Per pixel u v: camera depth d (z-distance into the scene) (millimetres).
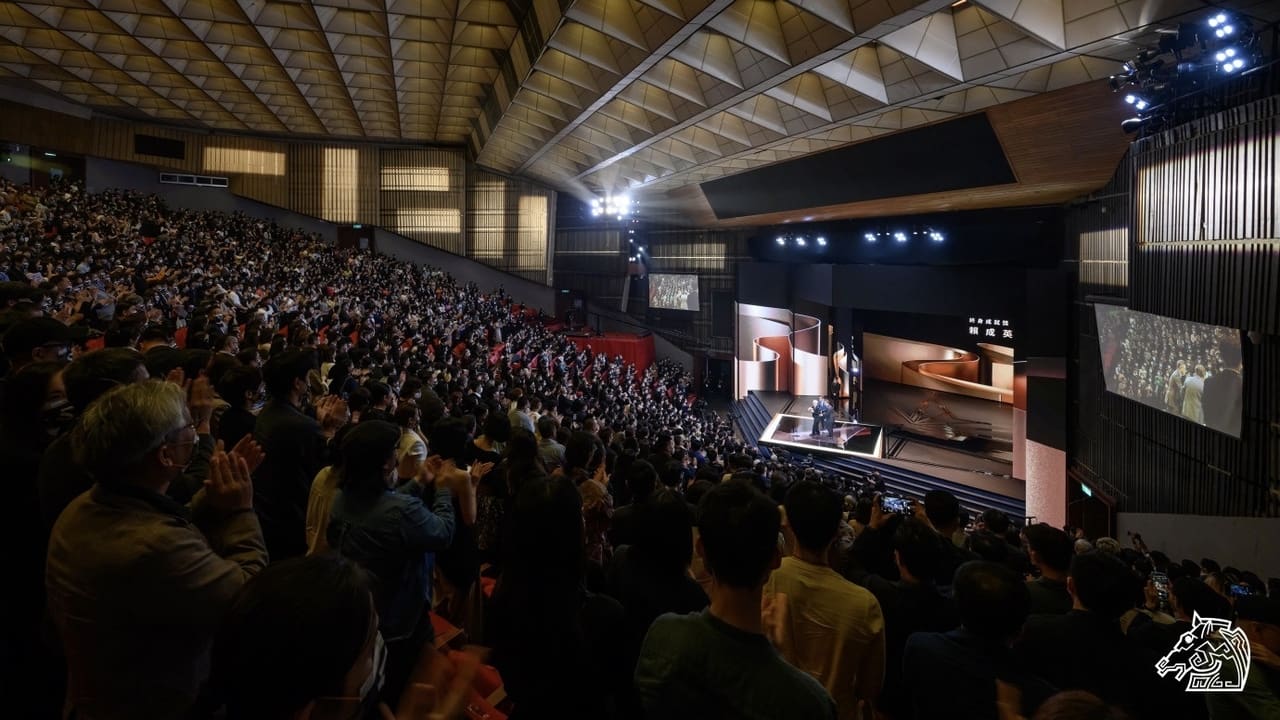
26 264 12922
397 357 13430
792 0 10672
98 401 1824
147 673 1719
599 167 28047
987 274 20859
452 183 37656
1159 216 10883
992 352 23328
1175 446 12625
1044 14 9836
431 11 16750
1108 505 15375
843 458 23703
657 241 37219
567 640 2139
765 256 32531
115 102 28359
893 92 13664
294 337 9477
